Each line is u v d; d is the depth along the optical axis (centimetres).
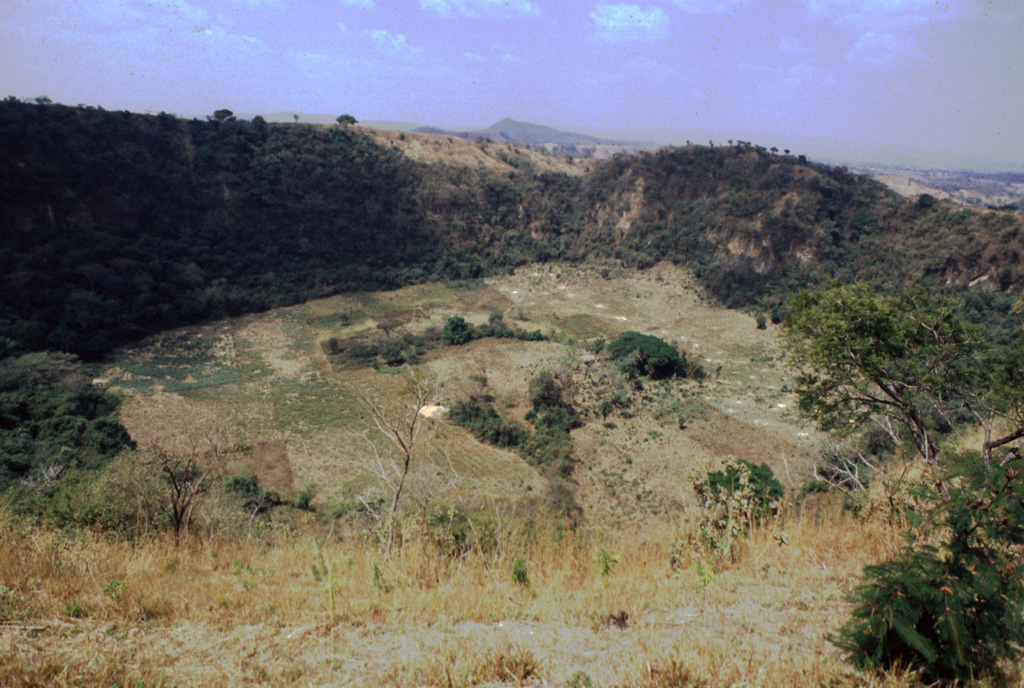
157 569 781
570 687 403
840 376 1146
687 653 438
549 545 783
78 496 1432
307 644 486
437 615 554
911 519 439
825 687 375
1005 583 371
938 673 369
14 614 510
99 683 397
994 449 907
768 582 599
